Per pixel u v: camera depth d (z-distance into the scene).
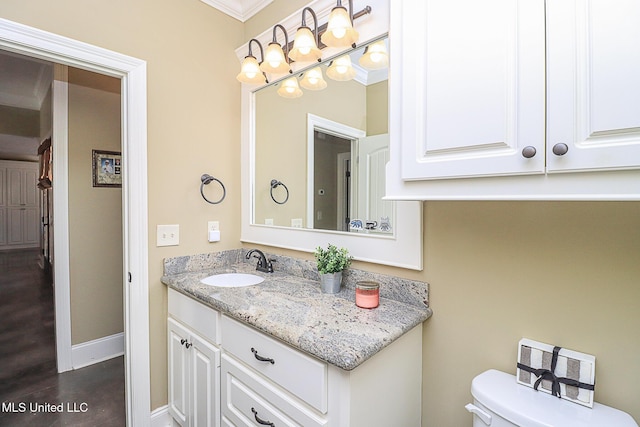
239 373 1.24
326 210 1.68
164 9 1.78
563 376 0.96
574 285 0.98
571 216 0.98
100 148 2.55
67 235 2.39
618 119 0.63
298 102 1.83
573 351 0.98
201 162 1.94
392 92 0.98
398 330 1.05
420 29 0.91
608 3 0.64
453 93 0.84
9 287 4.64
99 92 2.55
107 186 2.59
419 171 0.91
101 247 2.55
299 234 1.80
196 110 1.91
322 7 1.59
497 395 0.97
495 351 1.13
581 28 0.67
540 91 0.72
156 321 1.76
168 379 1.77
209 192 1.98
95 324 2.52
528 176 0.74
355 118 1.55
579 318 0.97
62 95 2.37
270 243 1.96
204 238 1.96
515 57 0.75
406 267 1.33
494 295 1.13
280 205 1.92
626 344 0.90
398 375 1.13
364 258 1.48
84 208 2.47
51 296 4.18
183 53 1.85
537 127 0.72
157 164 1.75
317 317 1.15
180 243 1.85
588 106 0.66
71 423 1.80
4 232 8.42
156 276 1.76
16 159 8.52
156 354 1.76
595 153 0.65
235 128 2.12
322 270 1.47
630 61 0.62
